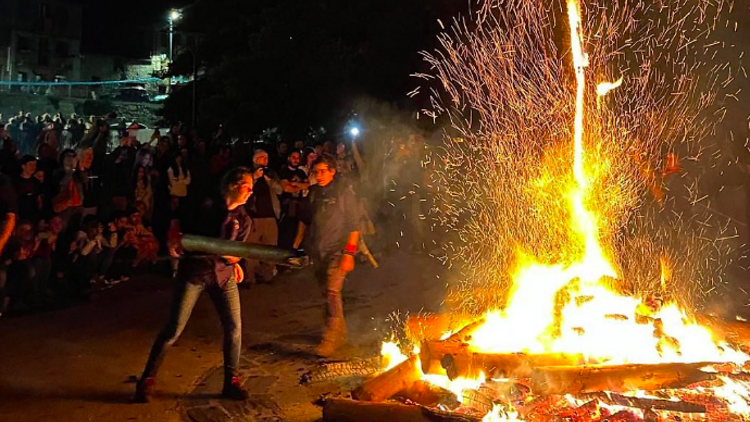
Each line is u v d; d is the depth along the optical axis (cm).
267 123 2048
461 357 534
